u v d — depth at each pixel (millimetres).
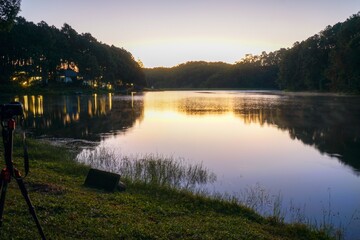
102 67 134000
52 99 73812
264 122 37312
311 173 16547
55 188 9609
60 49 113438
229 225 8289
